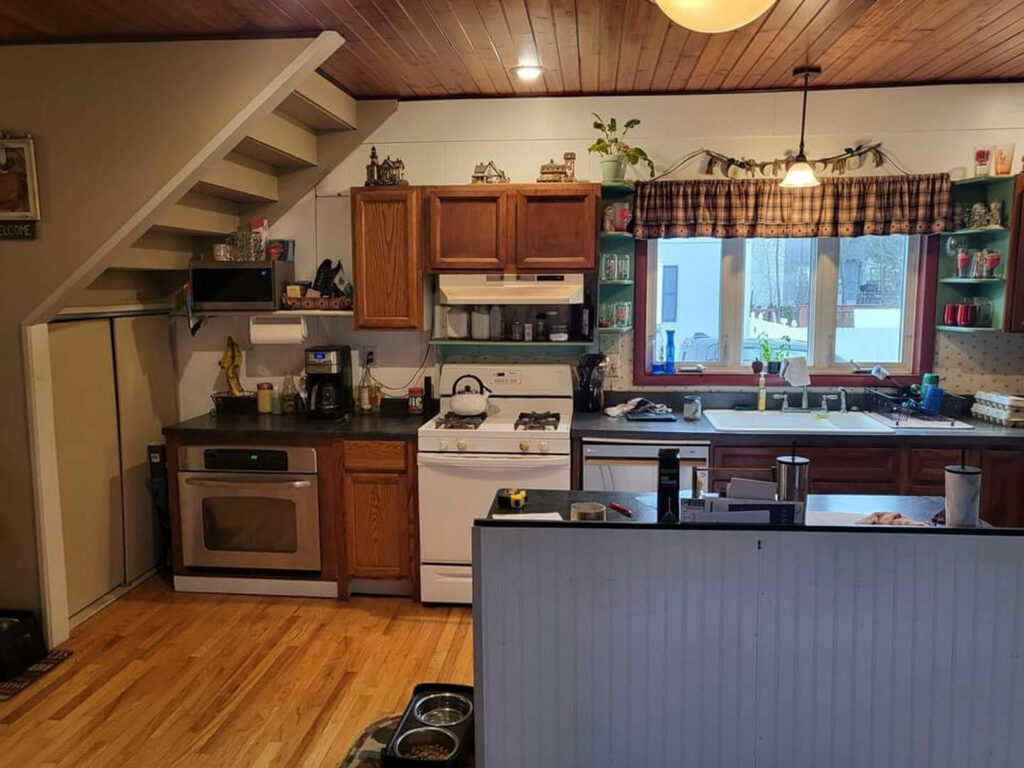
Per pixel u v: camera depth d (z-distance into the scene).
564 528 1.91
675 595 1.92
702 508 2.04
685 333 4.36
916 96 3.96
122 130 3.08
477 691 1.99
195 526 3.94
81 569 3.78
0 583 3.39
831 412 4.11
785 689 1.93
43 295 3.21
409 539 3.86
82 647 3.42
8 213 3.14
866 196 3.96
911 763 1.93
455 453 3.73
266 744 2.68
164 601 3.92
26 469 3.33
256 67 3.01
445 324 4.19
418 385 4.40
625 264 4.08
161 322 4.41
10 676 3.14
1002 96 3.92
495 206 3.91
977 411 4.01
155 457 4.23
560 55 3.41
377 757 2.41
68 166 3.11
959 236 4.07
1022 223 3.76
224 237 4.32
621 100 4.12
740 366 4.35
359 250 3.99
